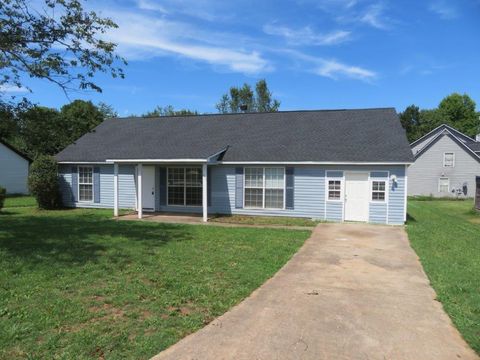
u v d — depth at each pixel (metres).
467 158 36.59
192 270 8.03
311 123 20.08
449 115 70.69
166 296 6.39
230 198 18.33
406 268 8.67
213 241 11.41
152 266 8.29
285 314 5.78
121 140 21.61
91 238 11.48
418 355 4.60
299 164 17.02
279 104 49.84
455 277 7.77
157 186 19.52
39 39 11.72
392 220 16.12
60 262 8.44
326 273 8.16
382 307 6.14
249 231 13.46
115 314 5.61
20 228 13.20
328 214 16.95
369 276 7.98
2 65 11.36
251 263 8.76
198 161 16.64
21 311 5.62
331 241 11.88
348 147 17.22
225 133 20.36
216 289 6.82
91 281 7.14
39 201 20.23
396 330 5.28
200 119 22.89
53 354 4.42
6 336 4.81
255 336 5.02
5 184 32.91
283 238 12.10
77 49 12.15
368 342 4.91
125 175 20.22
